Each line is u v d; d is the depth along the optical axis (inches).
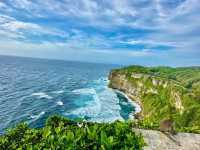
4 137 270.4
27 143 259.0
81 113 2999.5
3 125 2335.1
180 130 597.6
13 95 3826.3
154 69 6043.3
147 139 493.4
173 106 2871.6
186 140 524.1
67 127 321.4
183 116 2384.4
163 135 527.8
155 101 3324.3
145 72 5305.1
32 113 2832.2
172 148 471.2
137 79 4466.0
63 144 257.9
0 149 247.9
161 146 472.1
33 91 4345.5
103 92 4712.1
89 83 6181.1
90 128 308.2
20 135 279.4
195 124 2112.5
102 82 6535.4
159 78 3870.6
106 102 3750.0
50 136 266.4
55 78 6963.6
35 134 278.4
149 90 3831.2
